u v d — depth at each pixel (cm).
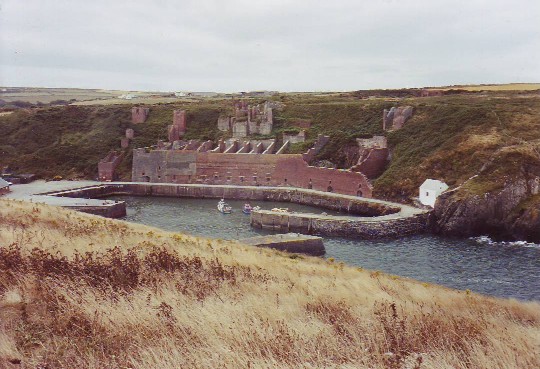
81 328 1280
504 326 1869
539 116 11544
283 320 1452
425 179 10594
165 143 14812
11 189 12006
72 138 15575
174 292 1717
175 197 12975
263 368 1120
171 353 1170
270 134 14550
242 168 13125
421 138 12006
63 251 2225
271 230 9375
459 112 12331
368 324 1535
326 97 19700
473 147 10650
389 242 8456
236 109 15762
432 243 8356
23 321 1312
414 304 2175
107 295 1574
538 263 7019
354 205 10712
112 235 3131
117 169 14312
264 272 2644
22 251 2061
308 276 2861
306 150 13238
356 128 13812
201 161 13475
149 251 2478
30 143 15312
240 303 1694
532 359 1394
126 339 1252
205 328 1327
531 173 9238
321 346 1303
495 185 9044
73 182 13400
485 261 7144
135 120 16475
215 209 11275
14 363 1066
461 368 1277
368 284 2689
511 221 8688
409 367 1218
